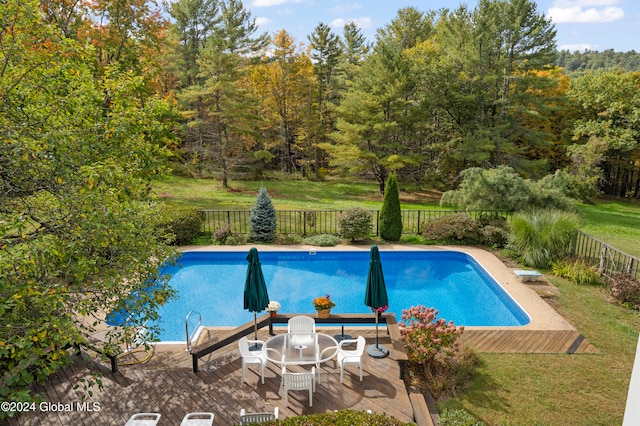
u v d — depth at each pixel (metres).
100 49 18.78
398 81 25.59
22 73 6.19
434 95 26.91
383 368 7.59
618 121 29.53
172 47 34.19
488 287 12.82
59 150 5.42
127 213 6.21
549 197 17.22
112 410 6.20
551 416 6.58
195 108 32.78
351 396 6.75
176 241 15.55
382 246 15.54
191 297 12.05
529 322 9.75
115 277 5.98
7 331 4.64
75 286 5.71
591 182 26.50
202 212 16.88
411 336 7.77
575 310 10.38
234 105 27.92
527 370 7.83
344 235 15.91
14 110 5.81
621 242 16.88
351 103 27.25
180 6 35.75
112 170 6.30
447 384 7.23
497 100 25.97
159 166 7.93
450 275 13.76
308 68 34.69
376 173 28.70
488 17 25.09
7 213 5.51
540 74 34.31
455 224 15.61
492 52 26.19
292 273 13.88
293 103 35.81
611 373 7.76
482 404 6.86
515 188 17.08
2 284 4.18
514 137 28.25
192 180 31.61
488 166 26.62
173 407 6.32
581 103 31.16
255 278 7.72
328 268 14.30
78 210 5.45
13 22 6.11
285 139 37.19
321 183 32.72
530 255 13.39
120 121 7.13
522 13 24.75
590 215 23.62
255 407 6.39
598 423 6.44
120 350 6.33
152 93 20.64
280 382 7.09
